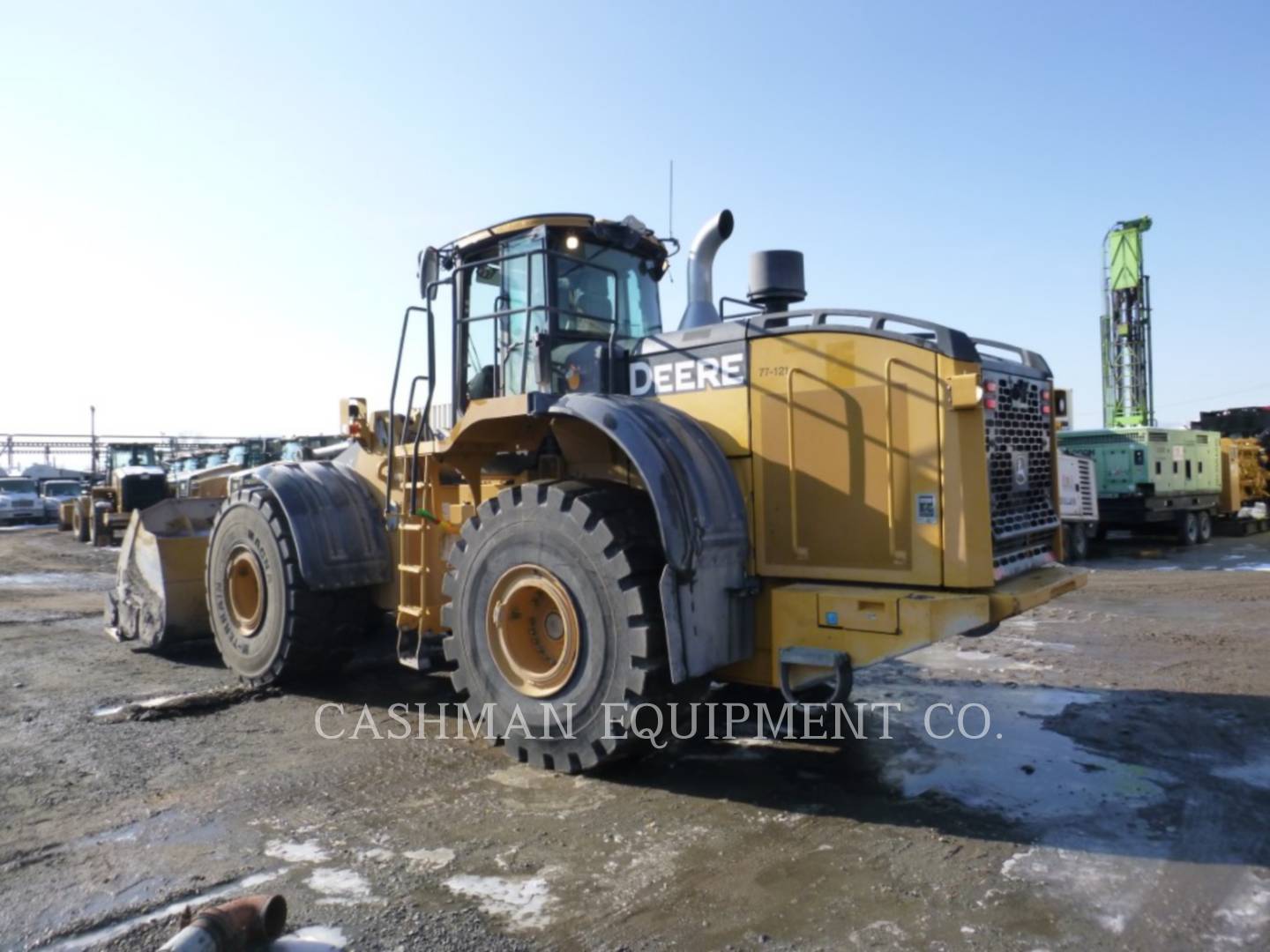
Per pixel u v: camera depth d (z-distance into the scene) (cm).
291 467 647
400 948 281
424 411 558
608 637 420
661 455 425
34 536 2416
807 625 430
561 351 543
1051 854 347
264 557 624
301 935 288
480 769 454
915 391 414
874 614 407
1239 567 1375
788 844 359
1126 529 2052
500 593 467
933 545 408
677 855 349
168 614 729
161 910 306
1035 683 628
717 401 478
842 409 435
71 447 4606
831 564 437
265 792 421
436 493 576
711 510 432
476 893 318
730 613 438
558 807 400
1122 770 445
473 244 580
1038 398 483
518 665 462
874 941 283
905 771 447
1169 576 1253
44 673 688
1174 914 299
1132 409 3161
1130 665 685
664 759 469
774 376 457
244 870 337
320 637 614
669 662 408
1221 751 473
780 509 452
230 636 656
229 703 592
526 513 454
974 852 350
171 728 530
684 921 297
